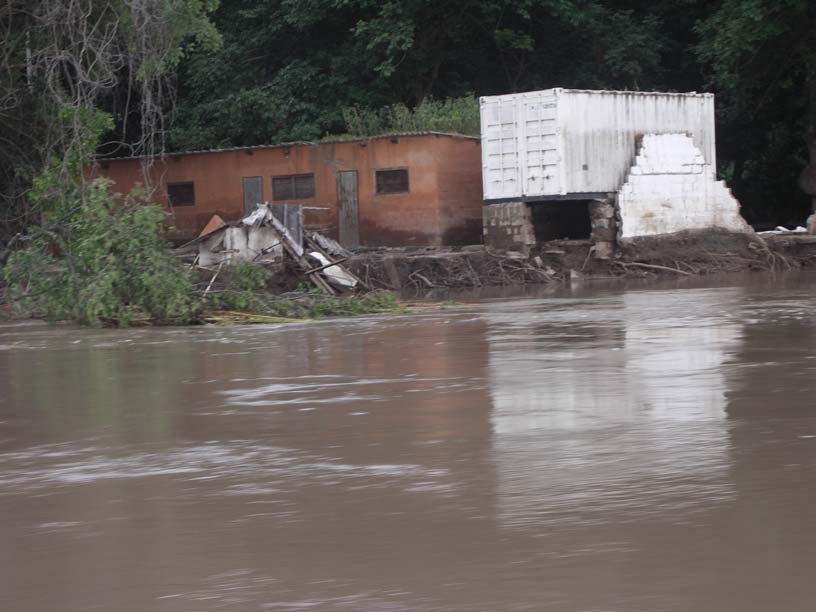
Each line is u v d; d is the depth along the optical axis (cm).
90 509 557
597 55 4578
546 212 3594
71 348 1499
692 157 3456
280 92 4312
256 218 2733
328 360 1226
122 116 4166
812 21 3859
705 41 4066
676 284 2716
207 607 404
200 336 1631
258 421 813
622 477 578
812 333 1327
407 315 1928
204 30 3192
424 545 470
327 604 402
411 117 3900
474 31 4553
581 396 870
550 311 1878
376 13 4400
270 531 501
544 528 487
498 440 697
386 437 725
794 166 4869
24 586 435
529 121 3312
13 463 686
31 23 2680
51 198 2447
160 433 779
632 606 386
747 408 784
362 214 3719
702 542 455
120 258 1919
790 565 422
